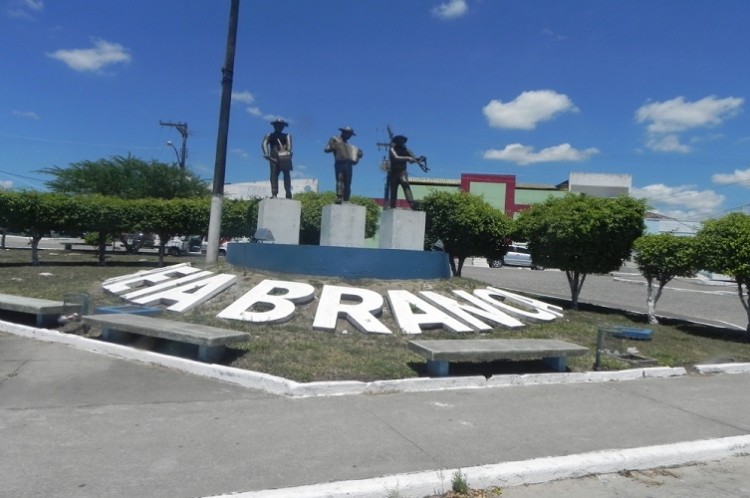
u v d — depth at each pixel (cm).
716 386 786
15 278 1538
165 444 487
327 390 655
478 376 734
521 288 2280
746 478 493
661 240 1268
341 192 1445
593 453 507
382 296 1095
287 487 415
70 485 405
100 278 1526
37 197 2006
